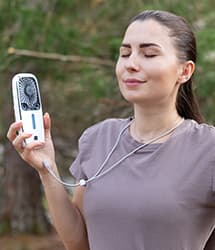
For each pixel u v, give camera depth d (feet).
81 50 21.79
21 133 7.41
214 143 6.86
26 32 20.98
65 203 7.74
